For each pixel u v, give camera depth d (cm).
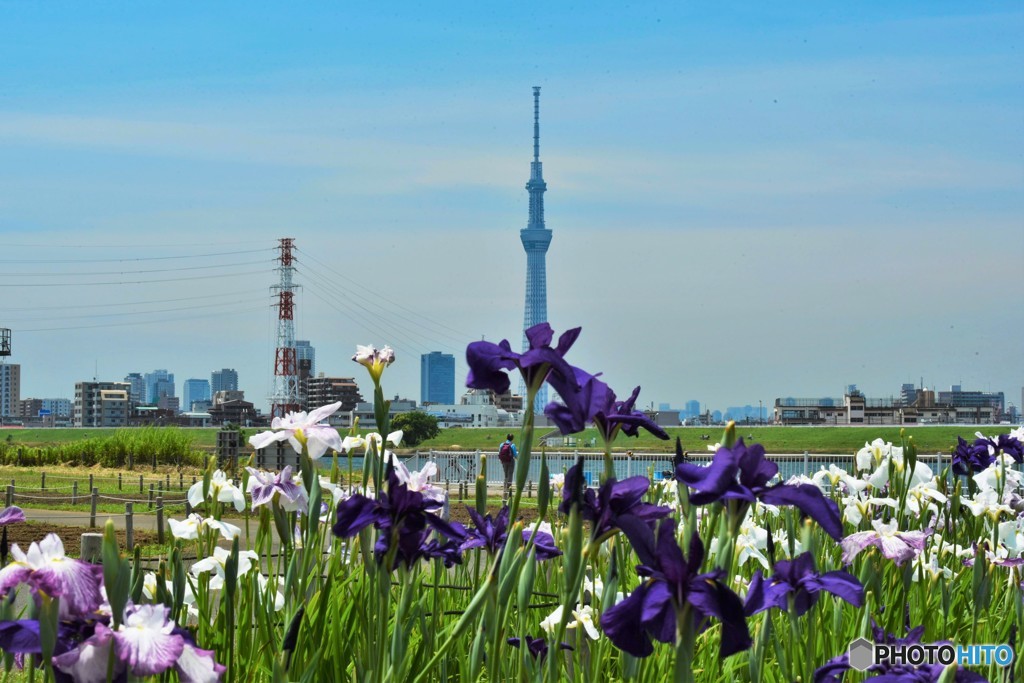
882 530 390
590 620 394
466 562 489
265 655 389
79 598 254
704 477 282
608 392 323
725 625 243
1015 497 616
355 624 407
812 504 279
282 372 12544
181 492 3269
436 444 8381
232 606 355
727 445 285
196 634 397
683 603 242
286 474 385
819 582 296
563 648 392
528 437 318
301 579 379
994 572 511
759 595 290
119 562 250
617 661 446
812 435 8269
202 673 258
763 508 529
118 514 2597
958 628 473
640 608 243
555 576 522
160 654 248
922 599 485
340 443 378
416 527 330
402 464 402
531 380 315
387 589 330
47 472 4491
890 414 18838
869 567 383
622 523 259
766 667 401
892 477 526
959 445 727
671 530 245
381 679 337
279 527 379
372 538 352
